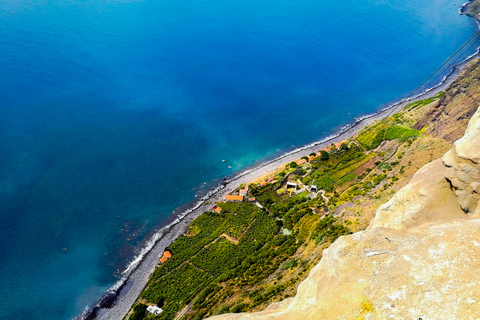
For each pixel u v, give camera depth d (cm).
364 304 3522
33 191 10950
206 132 14350
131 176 11938
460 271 3400
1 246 9406
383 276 3688
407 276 3578
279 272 7250
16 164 11675
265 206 10256
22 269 8931
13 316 7962
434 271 3503
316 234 7919
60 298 8362
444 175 4312
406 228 4341
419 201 4394
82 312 8044
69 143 12862
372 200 8312
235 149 13725
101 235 9944
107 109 14900
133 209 10831
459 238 3706
